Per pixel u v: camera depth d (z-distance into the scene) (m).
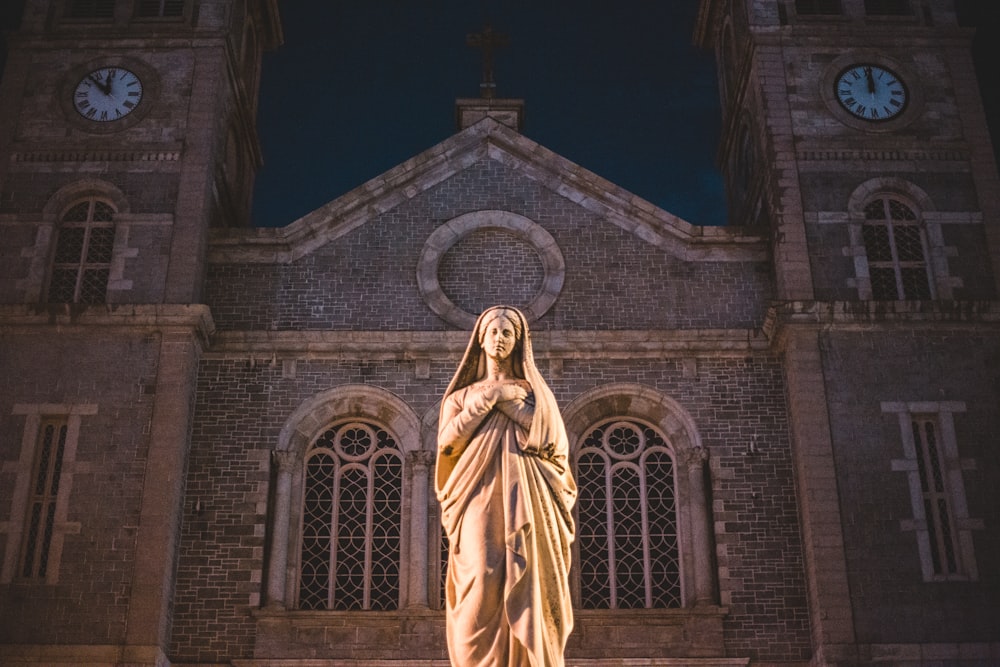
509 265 30.69
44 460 28.00
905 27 32.47
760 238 30.86
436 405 29.08
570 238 30.89
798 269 29.70
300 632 27.05
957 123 31.48
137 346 28.62
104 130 31.09
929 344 28.91
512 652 9.28
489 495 9.78
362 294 30.27
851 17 32.66
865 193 30.58
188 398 28.42
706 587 27.52
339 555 28.27
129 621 26.23
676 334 29.59
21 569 26.91
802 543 27.84
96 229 30.42
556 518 9.99
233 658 26.86
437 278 30.47
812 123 31.30
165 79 31.78
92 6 32.66
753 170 33.75
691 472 28.55
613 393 29.20
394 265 30.56
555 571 9.77
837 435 28.05
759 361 29.55
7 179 30.58
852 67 32.06
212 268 30.41
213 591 27.34
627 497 28.69
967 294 29.81
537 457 10.06
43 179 30.61
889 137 31.20
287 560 27.83
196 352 29.11
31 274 29.61
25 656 25.94
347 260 30.56
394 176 31.27
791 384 28.66
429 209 31.12
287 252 30.58
